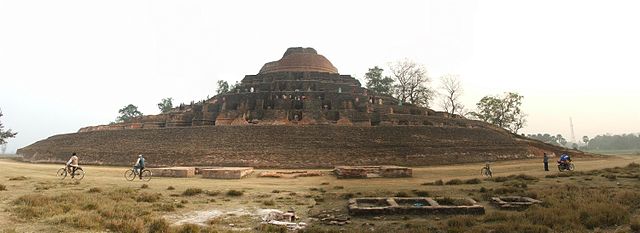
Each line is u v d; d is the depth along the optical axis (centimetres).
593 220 1145
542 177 2522
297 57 7044
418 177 2908
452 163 4259
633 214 1248
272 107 5512
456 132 5022
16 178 2212
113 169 3547
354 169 2903
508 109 7719
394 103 6444
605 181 2144
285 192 2016
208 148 4234
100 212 1270
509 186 2050
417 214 1391
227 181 2636
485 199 1698
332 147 4253
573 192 1705
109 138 4809
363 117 5212
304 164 3944
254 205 1605
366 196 1819
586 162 3988
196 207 1530
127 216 1230
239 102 5744
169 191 1953
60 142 5025
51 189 1845
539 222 1173
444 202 1622
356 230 1150
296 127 4600
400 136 4606
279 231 1140
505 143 5216
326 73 6612
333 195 1872
